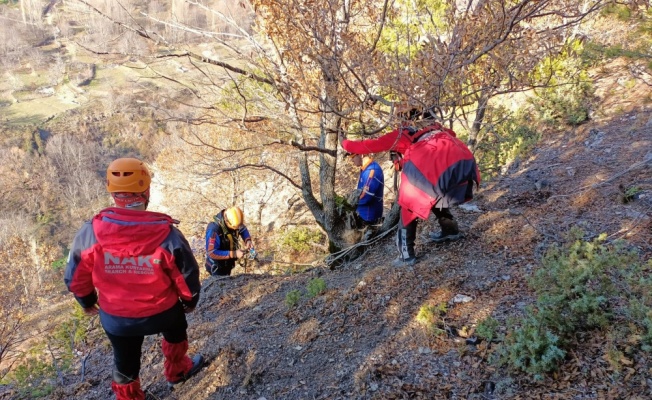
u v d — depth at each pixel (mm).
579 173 6246
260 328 4465
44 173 45500
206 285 6059
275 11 4496
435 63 3822
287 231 15547
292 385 3527
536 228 4906
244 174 15930
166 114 4797
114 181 2818
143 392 3510
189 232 19656
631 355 2928
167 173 18266
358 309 4301
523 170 7059
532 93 9203
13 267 23000
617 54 4852
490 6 4191
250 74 4777
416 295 4246
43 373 4516
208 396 3588
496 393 2977
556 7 4770
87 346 5004
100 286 2924
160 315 3074
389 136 4203
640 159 5969
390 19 5637
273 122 5668
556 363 3000
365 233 6281
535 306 3611
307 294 4973
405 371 3359
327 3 4277
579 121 7867
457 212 5898
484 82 4371
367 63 4039
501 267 4398
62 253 38250
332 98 4703
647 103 7293
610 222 4707
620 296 3334
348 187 15680
